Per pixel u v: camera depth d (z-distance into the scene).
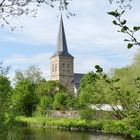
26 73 92.62
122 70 43.25
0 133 13.88
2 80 14.12
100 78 6.51
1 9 6.37
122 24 5.16
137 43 5.20
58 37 164.88
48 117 76.06
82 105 53.53
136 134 10.13
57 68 161.88
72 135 46.09
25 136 44.12
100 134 45.94
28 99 81.38
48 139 40.97
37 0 6.40
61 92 93.25
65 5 6.52
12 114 14.46
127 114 9.09
